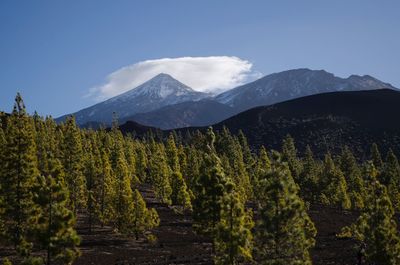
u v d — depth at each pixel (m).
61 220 30.86
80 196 71.69
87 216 81.62
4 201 46.09
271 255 30.78
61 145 74.88
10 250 52.12
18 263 45.00
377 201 39.34
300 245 30.72
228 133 152.75
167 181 92.00
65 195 31.75
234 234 33.03
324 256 57.84
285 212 30.44
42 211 31.22
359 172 125.75
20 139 47.59
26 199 46.00
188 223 80.56
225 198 34.06
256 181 87.94
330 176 118.06
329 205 119.12
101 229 71.88
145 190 114.31
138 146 138.12
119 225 67.06
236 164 108.44
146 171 130.12
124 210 66.44
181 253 57.22
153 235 68.38
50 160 36.84
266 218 30.81
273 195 30.98
